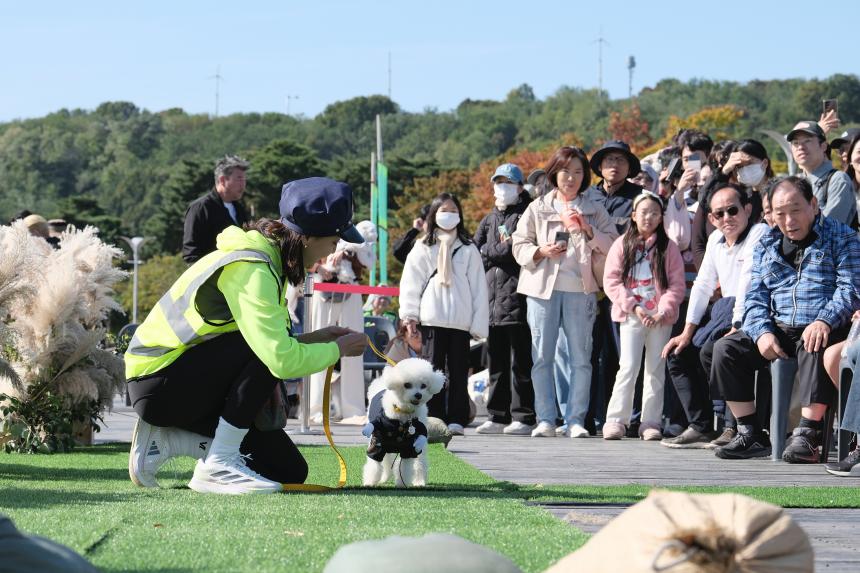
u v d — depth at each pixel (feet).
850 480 41.39
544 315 61.98
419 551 16.40
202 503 31.27
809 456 47.44
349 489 37.04
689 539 14.42
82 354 51.39
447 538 17.06
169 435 36.96
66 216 541.34
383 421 38.40
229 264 36.01
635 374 59.88
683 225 62.34
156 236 524.11
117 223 543.39
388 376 38.45
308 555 22.67
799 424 50.90
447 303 63.16
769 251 50.60
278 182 518.78
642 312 58.85
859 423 42.14
